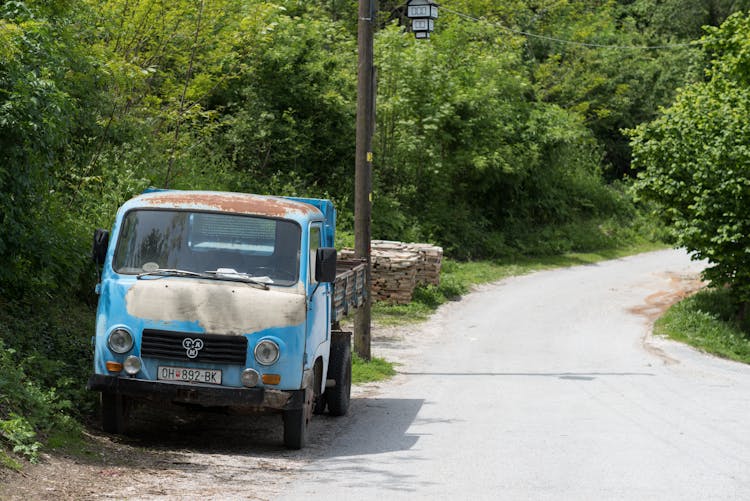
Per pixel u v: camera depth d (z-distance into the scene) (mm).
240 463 13609
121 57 32344
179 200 15336
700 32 106688
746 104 43625
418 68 60062
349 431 17500
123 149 32344
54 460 11891
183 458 13562
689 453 15523
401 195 61094
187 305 14203
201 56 39562
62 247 21281
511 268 61406
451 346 34375
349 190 54656
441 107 59219
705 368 30859
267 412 14891
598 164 93250
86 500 10391
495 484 12617
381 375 26641
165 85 38844
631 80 102125
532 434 17312
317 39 54938
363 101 28250
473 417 19641
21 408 13297
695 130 44094
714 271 44438
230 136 49219
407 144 58250
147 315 14203
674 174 44500
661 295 52438
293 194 49625
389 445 15977
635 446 16109
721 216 43062
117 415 14711
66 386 15805
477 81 65312
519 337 37344
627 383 26375
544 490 12273
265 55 50938
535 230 74438
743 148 41250
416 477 13039
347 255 41000
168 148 36406
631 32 108062
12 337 17125
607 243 77438
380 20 75062
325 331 16953
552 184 79688
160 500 10695
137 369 14125
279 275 14828
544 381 26453
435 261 46875
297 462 14062
